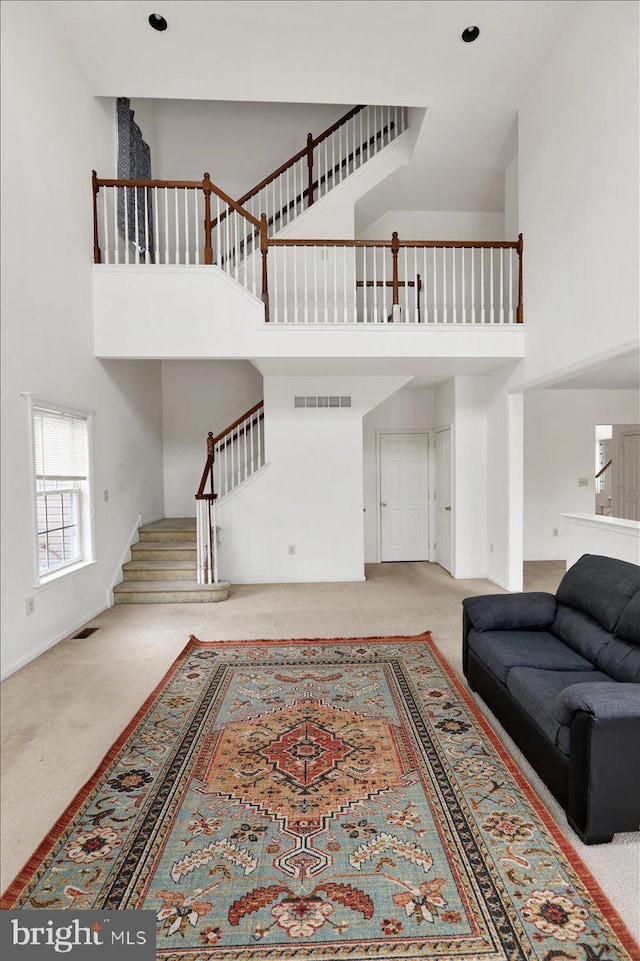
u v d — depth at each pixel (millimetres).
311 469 6152
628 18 3330
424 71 4617
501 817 2039
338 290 5844
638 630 2318
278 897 1667
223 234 6906
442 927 1553
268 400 6109
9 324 3492
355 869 1778
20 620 3596
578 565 3104
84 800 2156
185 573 5512
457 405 6195
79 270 4574
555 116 4363
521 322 5094
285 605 5168
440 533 7031
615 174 3527
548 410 7488
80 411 4562
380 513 7285
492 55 4422
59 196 4207
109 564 5223
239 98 5012
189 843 1909
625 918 1575
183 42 4285
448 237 7012
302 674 3465
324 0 3838
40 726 2785
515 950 1474
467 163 5949
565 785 1984
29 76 3748
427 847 1880
